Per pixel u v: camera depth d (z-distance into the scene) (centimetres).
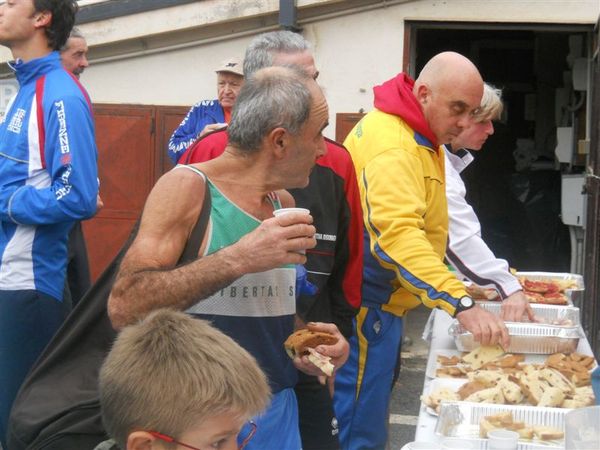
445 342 358
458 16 709
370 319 351
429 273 316
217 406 156
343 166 294
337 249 295
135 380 158
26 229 350
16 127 354
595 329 621
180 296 207
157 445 158
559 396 271
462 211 386
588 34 753
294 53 289
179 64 757
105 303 234
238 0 720
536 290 408
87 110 355
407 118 337
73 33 475
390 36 719
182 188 218
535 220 980
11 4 352
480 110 383
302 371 241
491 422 246
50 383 231
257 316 227
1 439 355
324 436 266
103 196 778
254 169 225
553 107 1036
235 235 222
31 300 351
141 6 739
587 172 723
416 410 584
